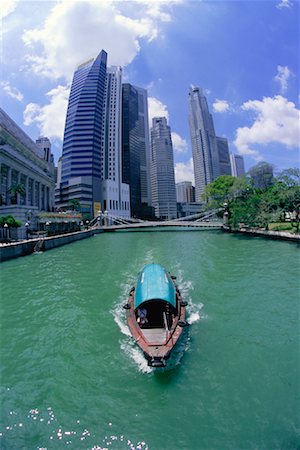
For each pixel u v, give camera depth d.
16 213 41.84
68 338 8.42
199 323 9.12
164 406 5.37
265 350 7.33
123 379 6.26
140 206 154.88
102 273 17.67
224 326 8.87
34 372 6.68
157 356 6.20
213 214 74.19
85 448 4.54
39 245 30.94
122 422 5.04
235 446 4.47
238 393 5.66
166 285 9.00
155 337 7.10
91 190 108.38
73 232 51.88
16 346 8.02
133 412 5.26
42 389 6.03
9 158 49.75
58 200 114.75
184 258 22.42
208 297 11.88
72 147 113.19
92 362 7.02
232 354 7.15
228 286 13.46
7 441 4.71
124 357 7.23
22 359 7.29
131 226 75.19
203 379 6.14
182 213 174.38
